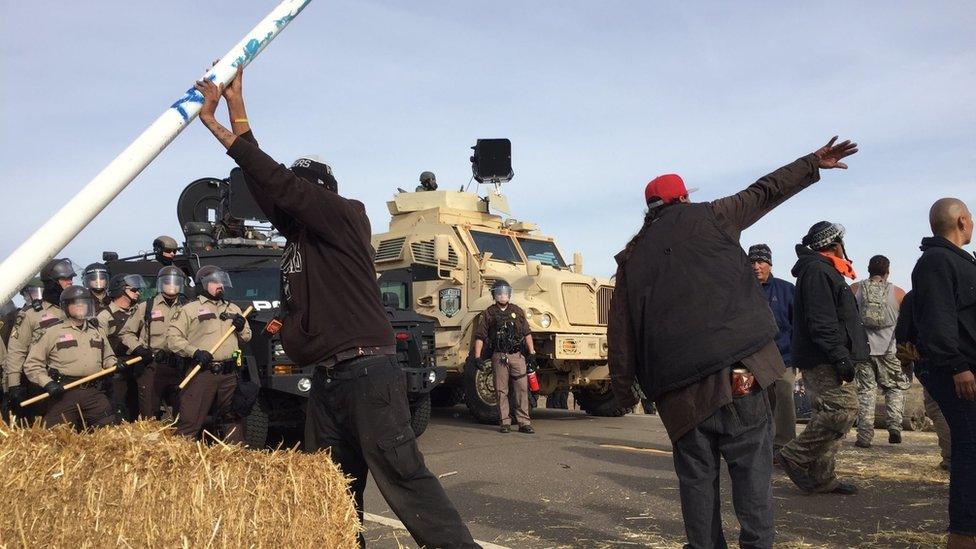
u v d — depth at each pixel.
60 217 2.38
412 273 12.17
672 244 3.49
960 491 3.73
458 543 3.19
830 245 5.69
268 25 2.94
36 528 2.20
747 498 3.35
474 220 12.77
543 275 11.38
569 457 7.80
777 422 6.78
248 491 2.46
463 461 7.62
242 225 10.14
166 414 7.60
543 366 12.02
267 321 7.92
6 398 6.34
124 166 2.51
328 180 3.43
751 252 6.88
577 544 4.53
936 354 3.76
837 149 3.60
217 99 2.86
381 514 5.58
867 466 6.93
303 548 2.56
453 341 11.48
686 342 3.38
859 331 5.61
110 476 2.29
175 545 2.32
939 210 4.07
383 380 3.18
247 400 7.00
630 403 3.73
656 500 5.74
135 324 7.08
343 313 3.21
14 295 2.31
